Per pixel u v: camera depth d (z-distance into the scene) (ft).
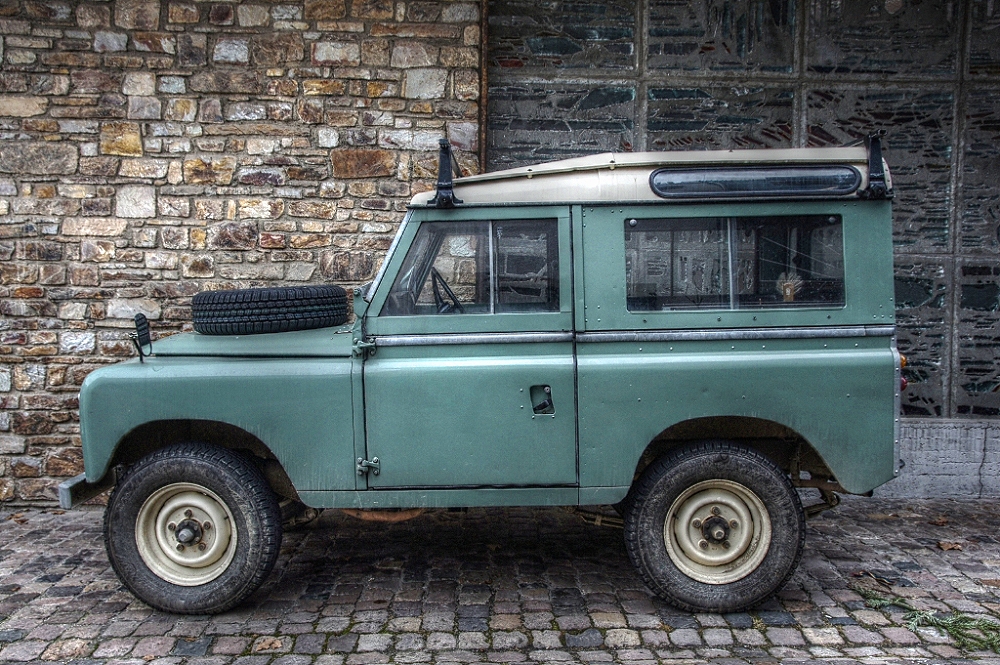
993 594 11.65
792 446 11.53
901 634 10.32
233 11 15.87
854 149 10.53
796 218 10.44
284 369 10.46
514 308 10.59
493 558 13.17
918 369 18.16
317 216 16.25
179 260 16.08
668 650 9.87
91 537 14.35
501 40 17.79
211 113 15.96
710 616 10.82
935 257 18.08
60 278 15.90
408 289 10.64
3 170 15.71
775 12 17.94
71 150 15.76
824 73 18.02
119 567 10.69
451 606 11.21
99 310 15.99
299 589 11.85
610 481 10.48
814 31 17.97
